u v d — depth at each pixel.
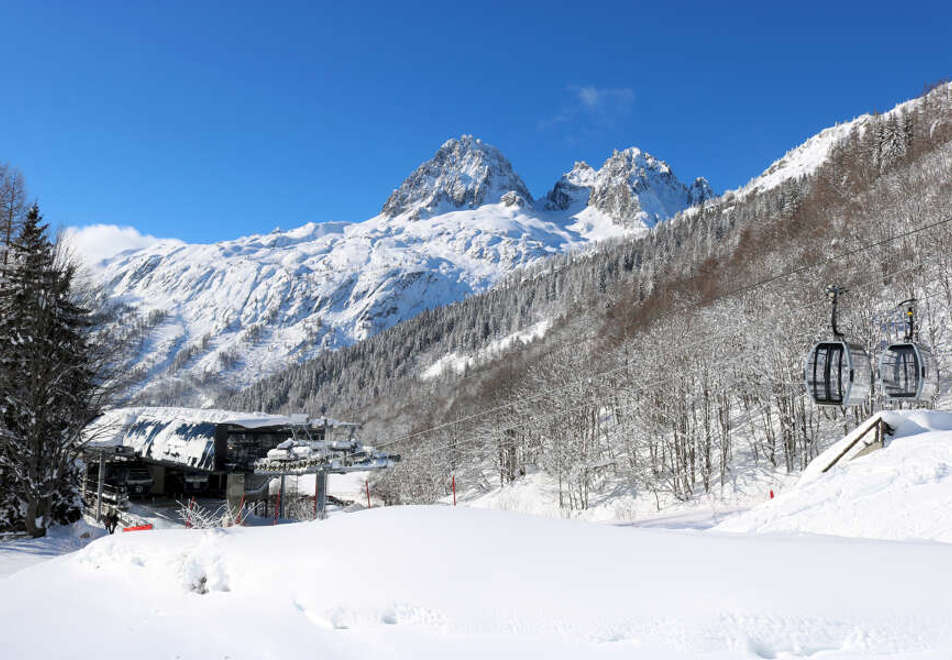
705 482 45.91
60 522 31.77
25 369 28.91
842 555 7.86
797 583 7.05
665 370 50.31
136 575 10.95
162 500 51.25
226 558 10.38
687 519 38.84
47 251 29.75
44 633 9.06
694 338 52.06
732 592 6.98
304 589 8.89
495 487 66.12
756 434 51.12
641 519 44.00
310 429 39.19
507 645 6.77
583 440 54.34
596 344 85.69
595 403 56.41
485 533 9.48
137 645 8.25
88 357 31.16
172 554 11.06
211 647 7.91
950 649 5.63
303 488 83.38
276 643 7.69
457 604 7.68
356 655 7.12
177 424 48.84
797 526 17.16
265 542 10.60
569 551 8.67
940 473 17.33
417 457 71.62
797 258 77.62
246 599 9.23
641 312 100.44
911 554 7.77
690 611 6.73
